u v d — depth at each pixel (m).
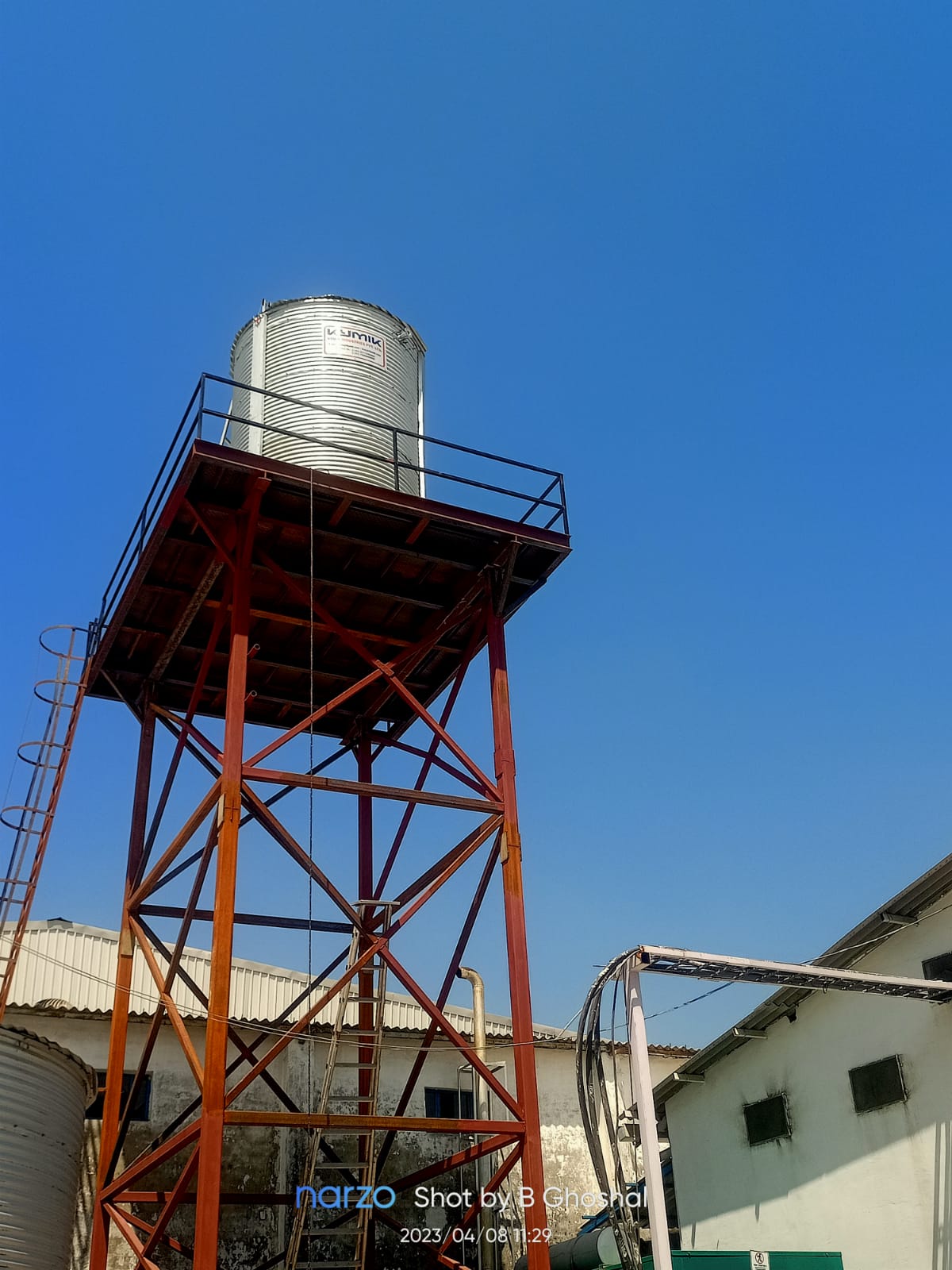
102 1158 16.91
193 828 16.38
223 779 15.35
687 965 16.12
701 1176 22.86
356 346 19.42
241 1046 18.14
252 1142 22.48
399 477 18.56
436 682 21.31
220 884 14.66
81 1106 18.88
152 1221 20.92
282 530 17.61
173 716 19.41
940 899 18.97
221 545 16.81
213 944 14.38
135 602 18.72
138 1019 22.69
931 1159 18.39
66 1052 17.89
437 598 19.38
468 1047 15.78
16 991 22.91
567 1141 26.62
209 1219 13.15
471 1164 24.47
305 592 18.73
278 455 18.17
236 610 16.28
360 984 19.84
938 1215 18.12
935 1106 18.55
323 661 21.00
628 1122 25.36
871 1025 19.92
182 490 16.50
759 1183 21.47
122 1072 17.59
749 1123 22.05
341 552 18.23
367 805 21.34
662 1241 14.48
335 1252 21.83
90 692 20.44
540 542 18.44
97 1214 16.66
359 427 18.61
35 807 18.22
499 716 17.70
